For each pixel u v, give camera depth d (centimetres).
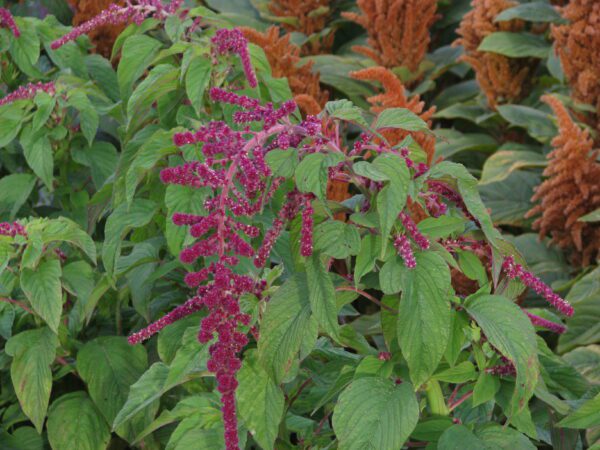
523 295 331
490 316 170
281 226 169
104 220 333
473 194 169
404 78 462
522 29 454
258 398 178
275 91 256
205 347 182
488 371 184
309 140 172
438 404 188
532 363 166
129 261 257
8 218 308
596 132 399
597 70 385
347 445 165
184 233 226
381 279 165
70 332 264
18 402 269
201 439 185
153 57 259
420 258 166
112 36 416
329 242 165
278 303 172
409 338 163
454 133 458
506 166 405
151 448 250
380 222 156
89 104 293
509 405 182
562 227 363
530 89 453
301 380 218
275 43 389
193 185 165
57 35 344
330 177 174
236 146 166
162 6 263
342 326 199
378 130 180
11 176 305
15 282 244
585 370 304
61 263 270
